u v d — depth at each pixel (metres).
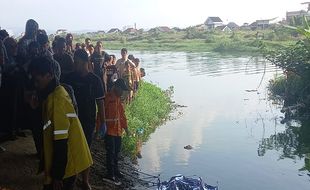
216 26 125.00
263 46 20.41
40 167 5.68
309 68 17.70
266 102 20.05
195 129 15.09
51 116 4.81
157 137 13.90
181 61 44.91
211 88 25.12
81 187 7.48
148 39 93.00
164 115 17.08
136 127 13.05
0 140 8.69
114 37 102.56
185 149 12.51
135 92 16.06
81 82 6.98
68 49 11.98
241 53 54.09
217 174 10.41
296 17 29.31
